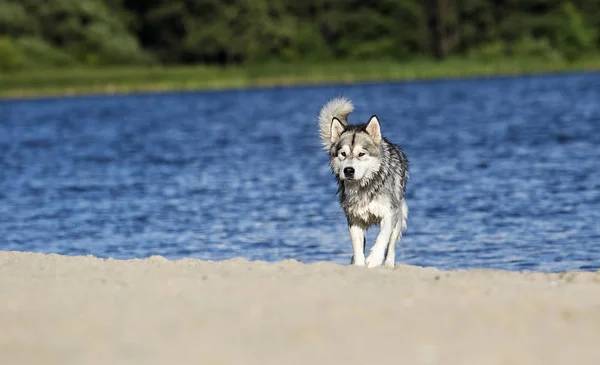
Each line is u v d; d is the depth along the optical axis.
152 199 52.19
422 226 40.31
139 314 18.16
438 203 47.00
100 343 16.08
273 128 109.44
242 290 20.25
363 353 15.20
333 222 42.16
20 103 182.12
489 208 44.91
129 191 56.19
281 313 17.91
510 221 41.06
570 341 15.84
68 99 192.00
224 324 17.19
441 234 38.25
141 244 38.69
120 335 16.58
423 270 23.50
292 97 177.00
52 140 101.94
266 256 35.06
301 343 15.84
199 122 124.88
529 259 32.94
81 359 15.09
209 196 52.53
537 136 84.19
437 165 64.75
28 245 39.53
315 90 196.38
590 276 22.75
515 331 16.48
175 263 24.78
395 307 18.31
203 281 21.56
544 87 174.12
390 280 21.50
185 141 94.62
